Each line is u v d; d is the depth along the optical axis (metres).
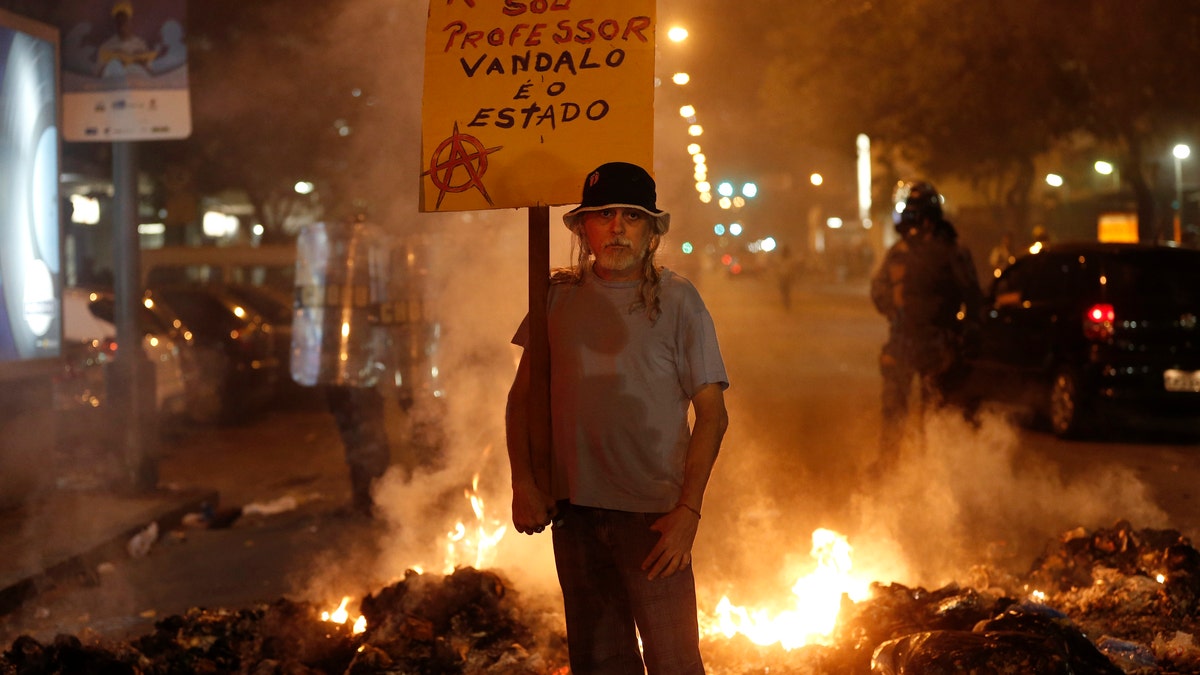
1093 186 31.44
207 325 15.29
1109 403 11.24
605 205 3.30
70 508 8.73
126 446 9.66
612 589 3.52
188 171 26.09
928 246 9.00
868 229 53.19
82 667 4.66
